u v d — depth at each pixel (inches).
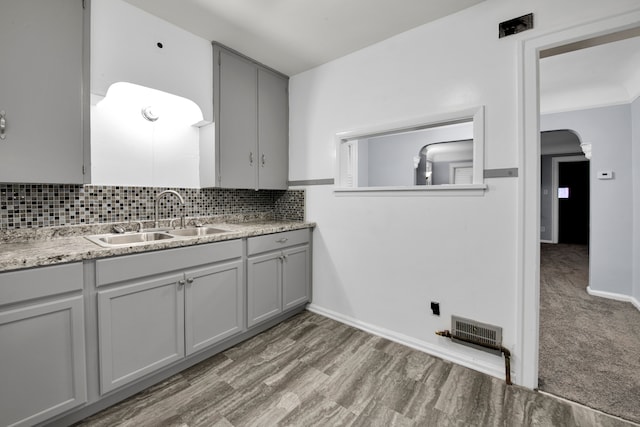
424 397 60.4
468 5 69.4
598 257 122.2
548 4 59.9
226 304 76.2
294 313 103.3
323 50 91.1
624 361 73.4
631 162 113.7
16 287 44.5
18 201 62.2
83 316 51.8
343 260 96.6
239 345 81.4
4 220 60.6
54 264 48.2
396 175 167.3
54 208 66.8
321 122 101.3
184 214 91.2
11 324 44.6
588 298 119.9
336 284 98.7
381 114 86.0
